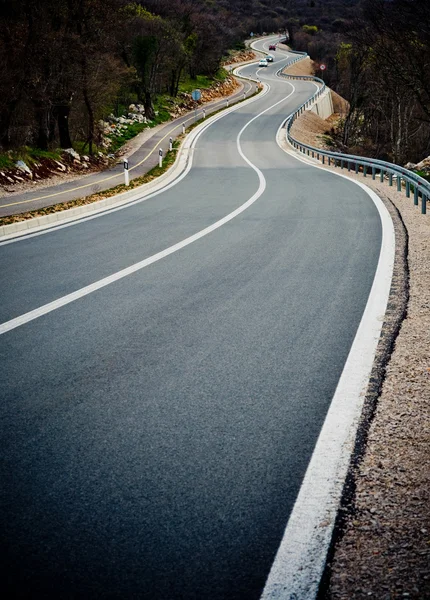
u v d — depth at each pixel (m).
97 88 32.28
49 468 3.77
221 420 4.39
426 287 7.78
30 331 6.38
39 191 21.50
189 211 15.75
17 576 2.82
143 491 3.52
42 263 9.84
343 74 88.62
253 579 2.80
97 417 4.46
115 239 11.92
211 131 49.47
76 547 3.03
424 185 14.73
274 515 3.28
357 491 3.49
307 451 3.96
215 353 5.70
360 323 6.49
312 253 10.16
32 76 26.95
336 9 153.62
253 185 22.00
